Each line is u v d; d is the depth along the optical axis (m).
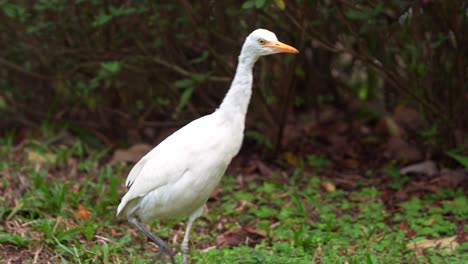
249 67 7.78
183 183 7.65
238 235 9.66
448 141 11.95
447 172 11.51
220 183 11.70
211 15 11.52
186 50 12.65
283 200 11.09
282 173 12.23
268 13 11.15
